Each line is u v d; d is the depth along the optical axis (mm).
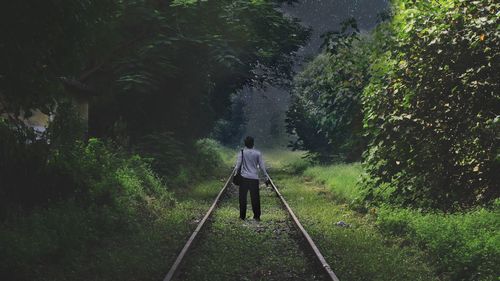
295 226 11016
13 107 8695
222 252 8570
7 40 7605
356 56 13797
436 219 9273
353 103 15695
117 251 8289
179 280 6977
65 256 7699
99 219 9633
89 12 8148
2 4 7223
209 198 16344
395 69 10648
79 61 8453
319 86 16719
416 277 7062
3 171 9203
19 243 7094
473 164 10117
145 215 11758
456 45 9562
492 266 6590
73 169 10492
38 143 9852
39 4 7375
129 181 12852
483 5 9141
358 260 7922
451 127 10289
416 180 10953
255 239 9688
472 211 9656
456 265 7000
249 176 12250
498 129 9062
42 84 8258
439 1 9961
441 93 10180
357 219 11945
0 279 6570
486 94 9594
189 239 8875
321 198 16250
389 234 9867
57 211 9070
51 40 7914
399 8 11484
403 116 10258
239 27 19391
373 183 12164
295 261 7977
